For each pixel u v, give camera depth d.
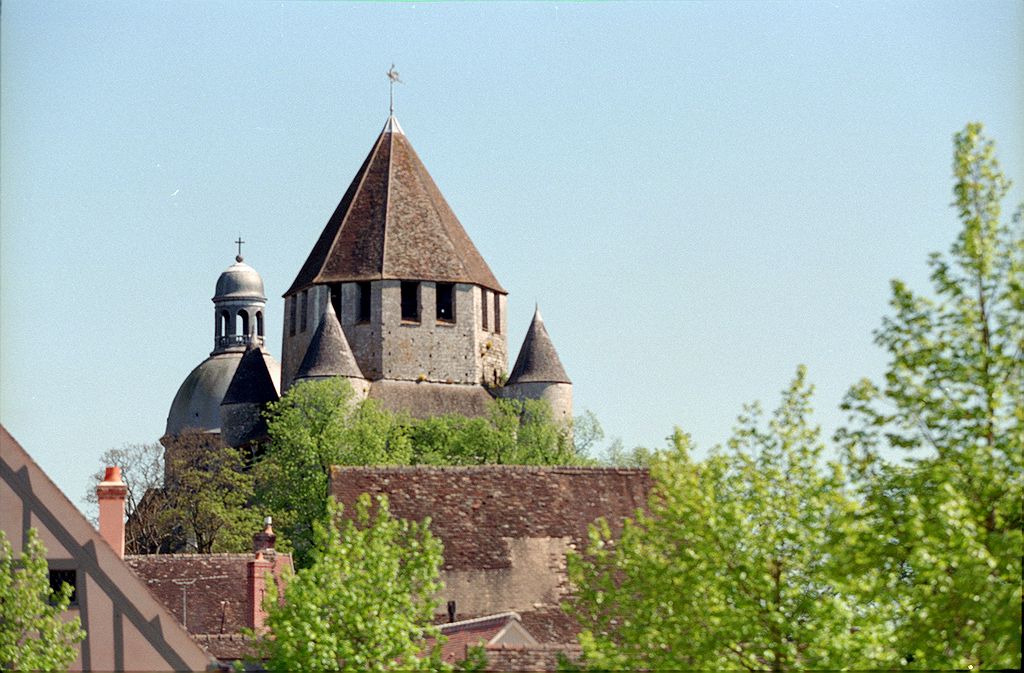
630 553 126.31
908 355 120.69
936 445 120.69
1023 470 117.06
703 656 119.06
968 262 119.94
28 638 145.12
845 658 116.31
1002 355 118.88
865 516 120.69
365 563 145.88
